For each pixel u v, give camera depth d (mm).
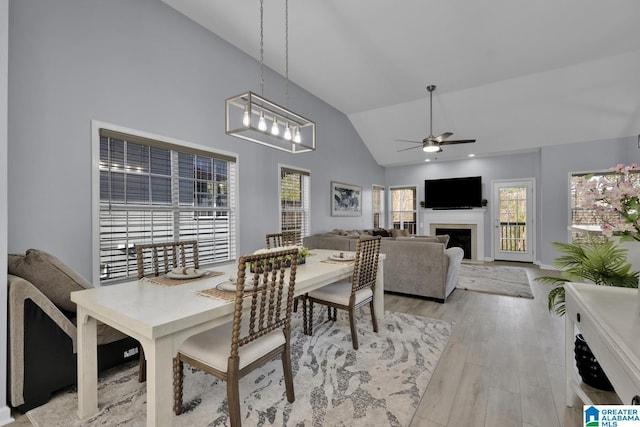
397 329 2912
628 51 4055
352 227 7020
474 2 3123
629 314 1171
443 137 4945
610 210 1178
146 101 3088
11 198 2262
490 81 4965
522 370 2168
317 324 3059
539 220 6742
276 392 1900
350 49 4023
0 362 1646
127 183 3014
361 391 1910
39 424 1634
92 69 2693
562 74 4652
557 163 6078
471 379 2051
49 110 2445
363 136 7281
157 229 3275
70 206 2561
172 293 1710
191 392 1921
